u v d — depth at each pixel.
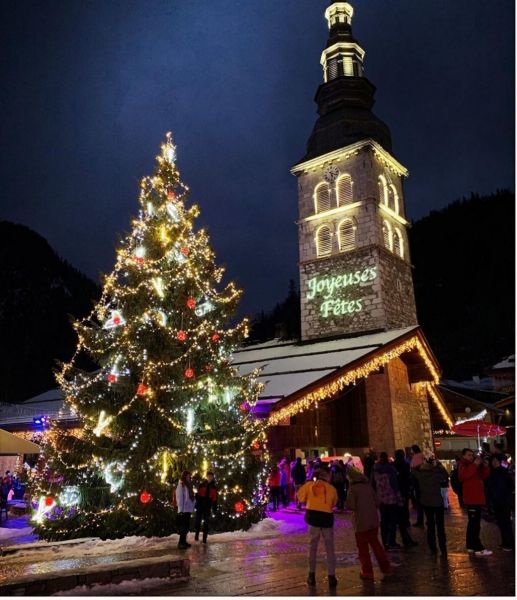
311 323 35.88
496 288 87.25
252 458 16.16
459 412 40.66
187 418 14.96
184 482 12.40
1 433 11.65
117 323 14.98
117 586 8.00
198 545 12.36
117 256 16.23
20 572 9.47
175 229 16.44
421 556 10.09
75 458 14.04
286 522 16.25
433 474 10.38
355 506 8.55
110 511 13.87
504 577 8.20
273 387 21.78
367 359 23.88
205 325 15.92
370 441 27.19
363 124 39.09
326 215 37.09
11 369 73.25
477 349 76.75
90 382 14.88
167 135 17.88
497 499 10.69
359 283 34.34
